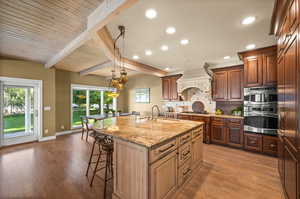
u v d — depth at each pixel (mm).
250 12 1877
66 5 1852
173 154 1832
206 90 4418
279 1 1594
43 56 3844
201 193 1954
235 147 3746
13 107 4074
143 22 2133
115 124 2518
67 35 2658
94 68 5012
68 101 5602
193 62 4344
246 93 3445
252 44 2971
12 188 2049
